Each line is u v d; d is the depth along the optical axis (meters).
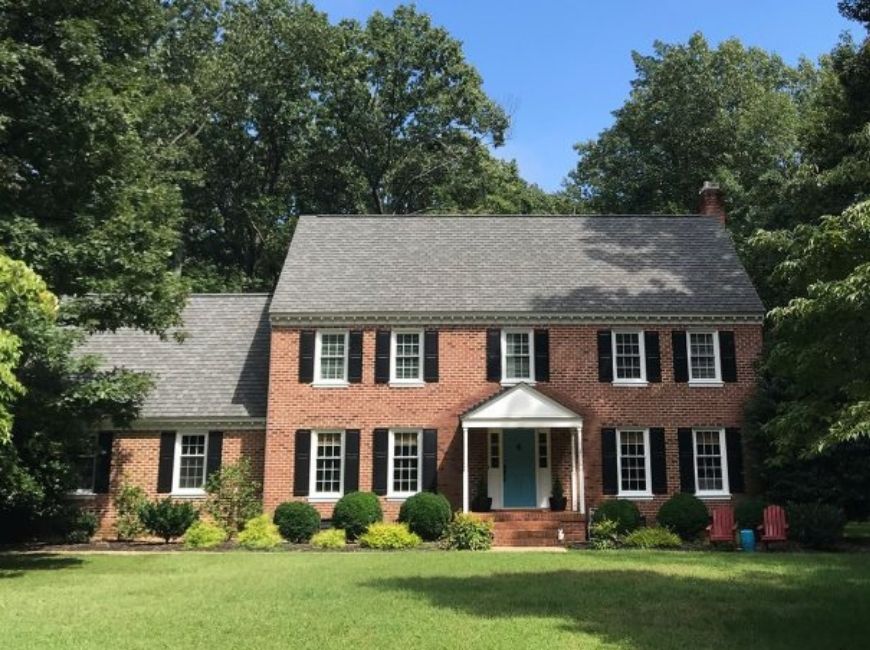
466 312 26.72
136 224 19.25
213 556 20.36
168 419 26.42
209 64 42.25
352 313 26.69
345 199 49.12
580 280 28.17
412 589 13.94
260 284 45.34
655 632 10.48
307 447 26.03
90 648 9.45
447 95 47.69
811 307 9.91
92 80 18.44
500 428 26.31
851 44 28.09
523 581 14.95
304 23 45.00
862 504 23.78
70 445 21.48
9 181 17.39
